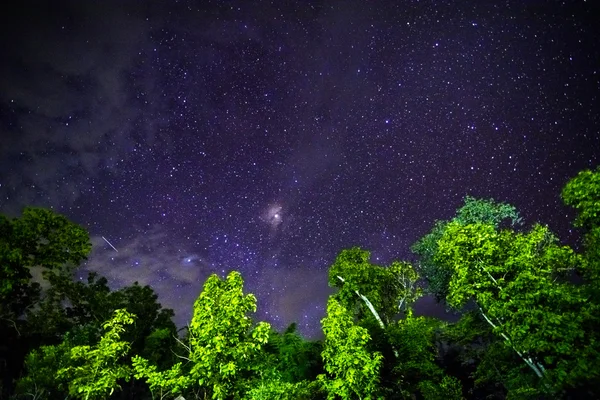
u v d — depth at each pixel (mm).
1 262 22109
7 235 22828
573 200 15109
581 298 13773
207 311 14539
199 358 14758
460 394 20938
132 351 31125
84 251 24422
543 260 15734
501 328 14805
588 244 15164
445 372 27141
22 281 23109
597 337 13430
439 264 24531
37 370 21922
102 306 32188
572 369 13125
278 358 25578
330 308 17469
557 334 13211
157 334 30688
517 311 14156
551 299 14000
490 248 15219
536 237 16391
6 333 29484
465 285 15578
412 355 22641
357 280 27375
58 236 23812
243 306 14750
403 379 22844
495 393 25719
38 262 23328
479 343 23359
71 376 15500
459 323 22641
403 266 28719
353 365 15875
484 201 25484
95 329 29453
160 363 30453
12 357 29250
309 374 25828
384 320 28016
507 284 14938
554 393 14703
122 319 15945
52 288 28188
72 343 25672
